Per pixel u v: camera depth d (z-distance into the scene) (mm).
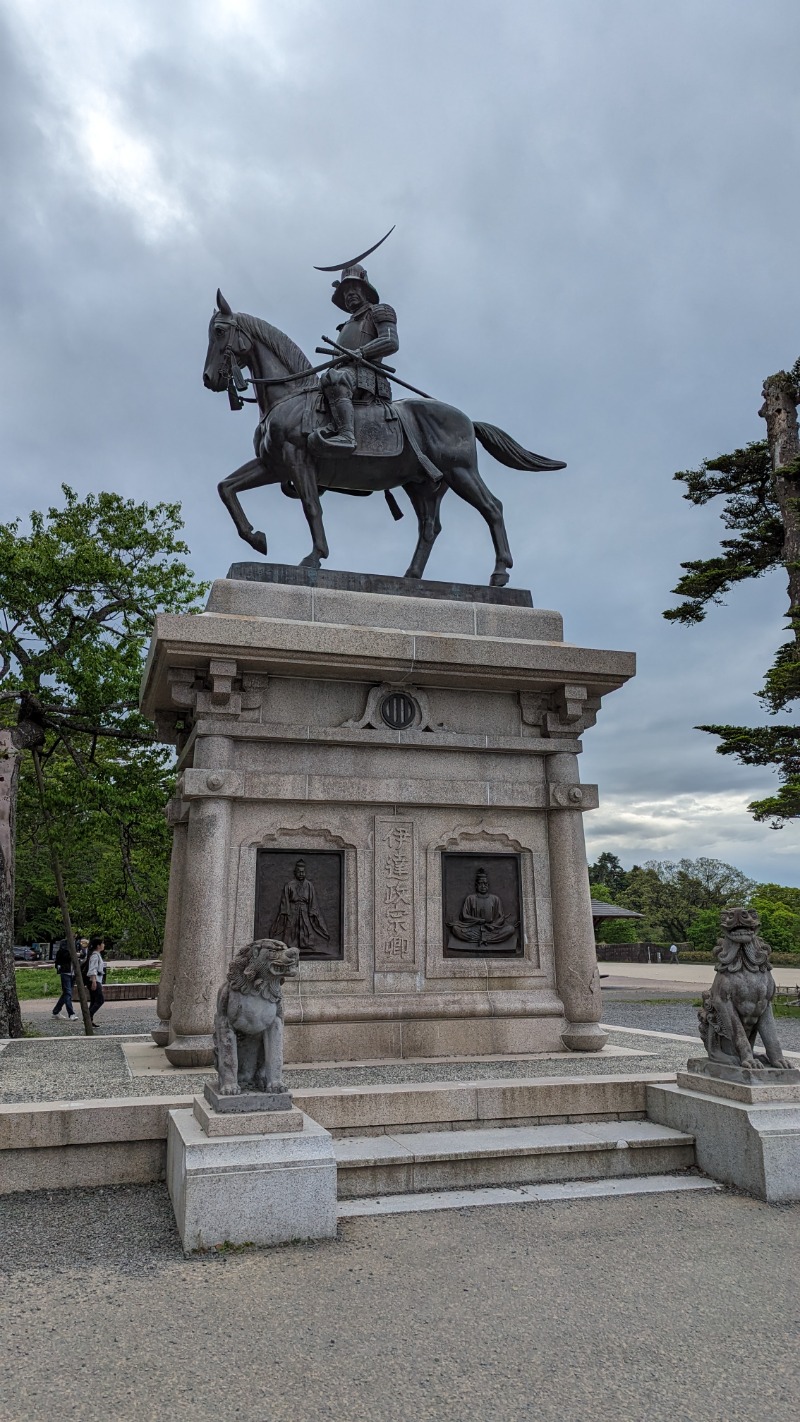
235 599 10156
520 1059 9469
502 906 10531
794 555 24203
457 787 10422
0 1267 5066
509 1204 6246
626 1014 22078
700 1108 7082
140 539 19547
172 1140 6270
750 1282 4969
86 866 36875
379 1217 5977
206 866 9312
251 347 11508
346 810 10148
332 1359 4055
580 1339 4281
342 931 9898
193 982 9055
